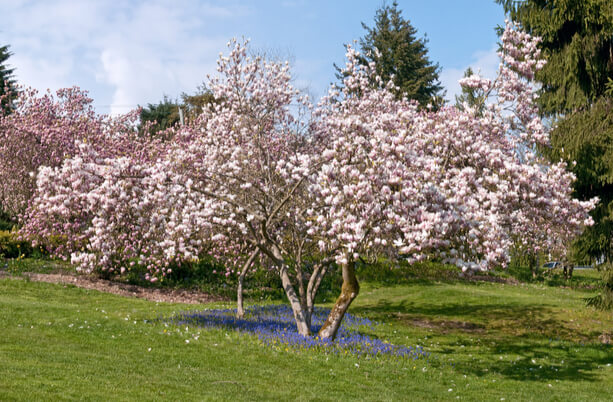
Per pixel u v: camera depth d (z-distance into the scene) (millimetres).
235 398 8648
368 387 10453
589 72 17000
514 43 15453
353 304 22656
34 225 18578
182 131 21438
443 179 11312
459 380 11961
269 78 16328
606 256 16938
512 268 35750
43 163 23312
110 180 11539
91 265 12586
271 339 13375
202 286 23266
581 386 12172
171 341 12352
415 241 10391
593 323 19062
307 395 9422
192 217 12273
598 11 16312
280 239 15734
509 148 14141
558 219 13555
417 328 18312
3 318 12852
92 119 26188
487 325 19141
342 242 10734
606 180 16375
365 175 10719
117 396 7902
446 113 13773
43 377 8398
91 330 12586
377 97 17109
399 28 48562
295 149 16234
